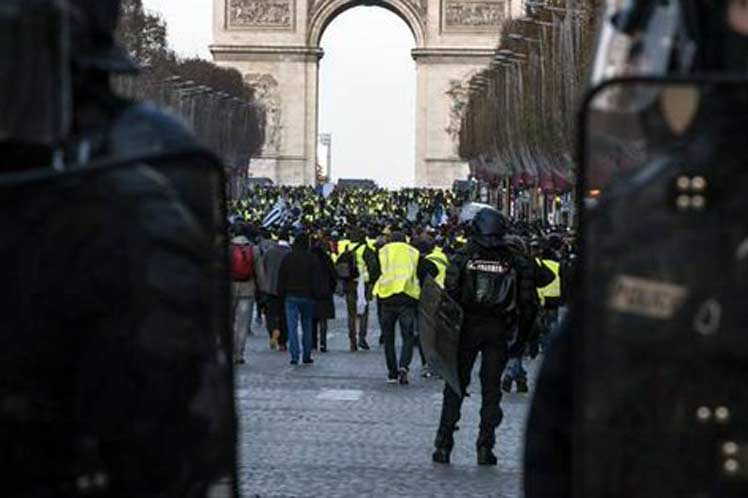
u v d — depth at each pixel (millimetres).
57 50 15672
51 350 15852
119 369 15906
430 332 69500
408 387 114312
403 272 116188
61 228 15812
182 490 16188
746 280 16703
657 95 16953
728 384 16766
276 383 114188
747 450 16750
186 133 17141
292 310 132500
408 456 74375
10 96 15438
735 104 16781
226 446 16812
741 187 16734
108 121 16906
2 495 15891
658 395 16859
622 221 16906
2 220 15727
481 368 70250
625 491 16922
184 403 16109
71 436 15930
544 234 177125
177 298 16047
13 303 15797
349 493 62125
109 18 17828
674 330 16781
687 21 19156
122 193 15945
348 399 103125
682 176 16781
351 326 153750
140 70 18578
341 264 153625
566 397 19266
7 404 15836
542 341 133250
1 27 15383
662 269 16812
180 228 16156
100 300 15852
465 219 131875
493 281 68438
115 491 16031
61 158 16234
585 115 17219
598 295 16984
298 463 70312
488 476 68375
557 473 19297
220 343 17469
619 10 19969
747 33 18844
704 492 16812
